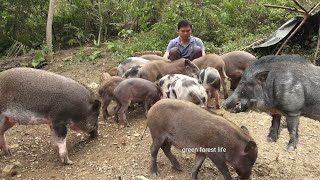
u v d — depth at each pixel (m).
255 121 2.52
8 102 2.21
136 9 5.06
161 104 1.91
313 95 1.80
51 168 2.19
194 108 1.84
